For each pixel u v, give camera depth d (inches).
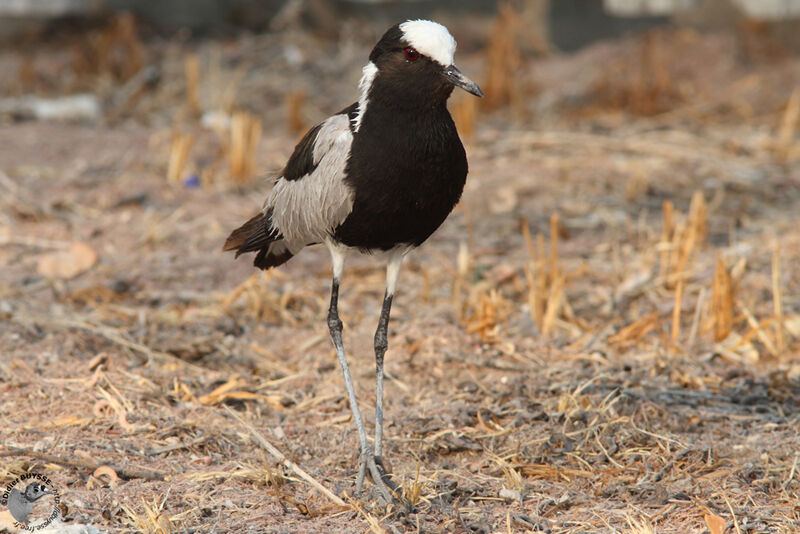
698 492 285.9
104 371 359.3
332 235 299.6
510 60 799.7
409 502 279.3
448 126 286.2
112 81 832.9
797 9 877.2
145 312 421.7
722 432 329.1
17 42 928.9
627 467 303.3
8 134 675.4
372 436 323.6
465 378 370.9
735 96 796.0
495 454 313.1
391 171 279.9
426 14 963.3
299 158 305.6
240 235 341.1
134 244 500.7
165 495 278.5
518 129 740.0
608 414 336.5
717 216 557.6
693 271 468.1
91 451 301.1
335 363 382.6
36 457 291.0
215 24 977.5
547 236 527.8
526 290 453.4
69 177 587.2
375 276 473.7
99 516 264.4
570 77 858.1
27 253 483.5
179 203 561.3
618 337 402.6
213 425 327.6
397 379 369.1
